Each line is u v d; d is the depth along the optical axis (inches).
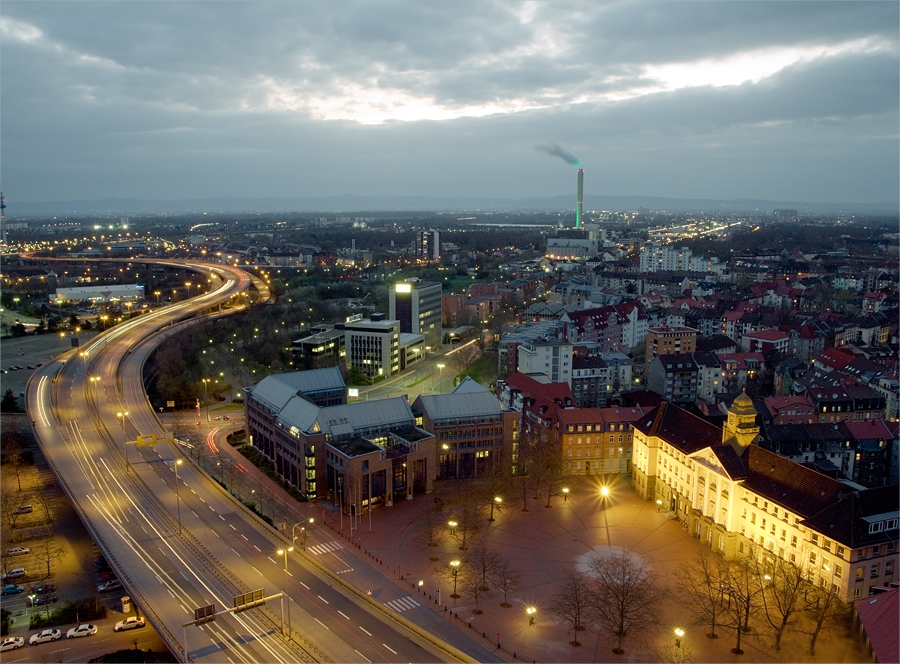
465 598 5477.4
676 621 5152.6
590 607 5315.0
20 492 7800.2
